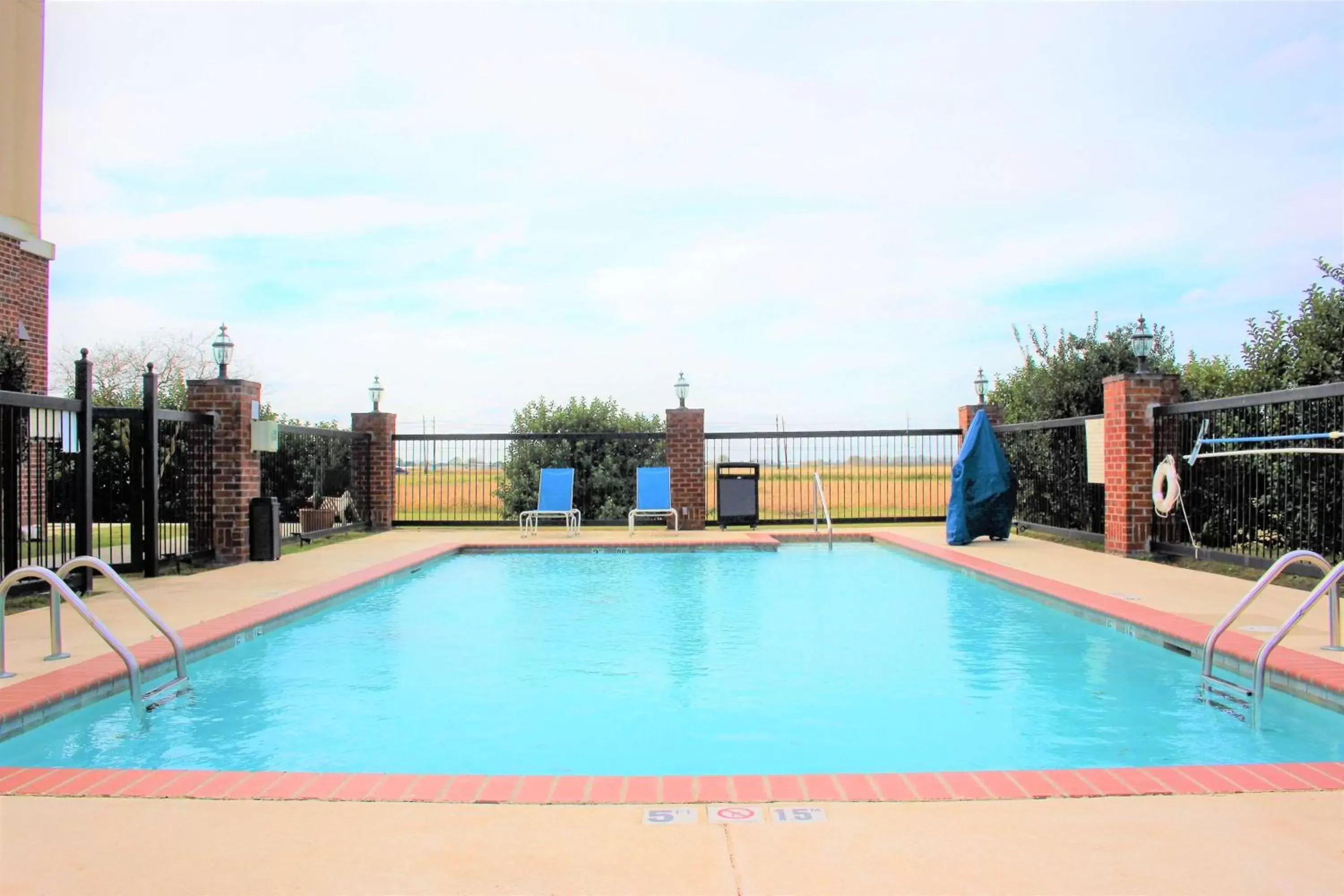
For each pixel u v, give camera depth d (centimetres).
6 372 1055
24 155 1224
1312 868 220
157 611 613
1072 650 546
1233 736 378
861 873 219
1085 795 270
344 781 286
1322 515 728
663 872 220
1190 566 830
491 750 367
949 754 358
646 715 416
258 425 916
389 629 621
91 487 709
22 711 375
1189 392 999
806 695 449
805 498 2077
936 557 934
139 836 245
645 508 1234
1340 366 721
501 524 1329
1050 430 1148
